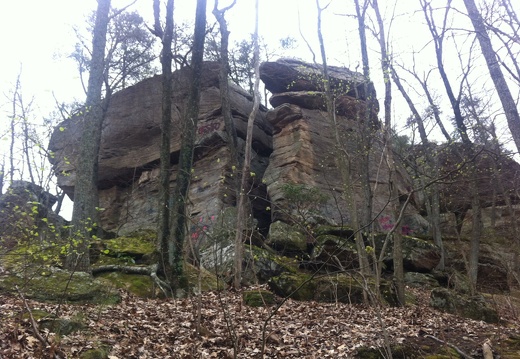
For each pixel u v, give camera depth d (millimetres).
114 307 8852
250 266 13492
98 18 13406
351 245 13812
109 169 24266
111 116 24844
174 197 11352
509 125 8125
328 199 18469
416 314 10164
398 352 7344
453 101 15227
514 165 19281
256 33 17828
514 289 16719
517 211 21297
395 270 12094
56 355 5848
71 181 22719
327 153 21297
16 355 5621
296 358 7113
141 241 14227
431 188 17312
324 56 16766
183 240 11141
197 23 12906
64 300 8688
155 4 14570
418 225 20281
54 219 14164
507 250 19078
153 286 10867
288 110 22094
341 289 11438
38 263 9070
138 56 24016
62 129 8109
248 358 6969
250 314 9508
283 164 20875
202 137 21953
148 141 23953
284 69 22875
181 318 8625
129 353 6520
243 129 22609
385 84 13555
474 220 16438
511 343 8047
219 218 16656
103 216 24031
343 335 8211
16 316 6875
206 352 7020
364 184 16406
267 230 21031
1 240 7980
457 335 8477
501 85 8242
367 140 17000
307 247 16125
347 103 20938
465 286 15680
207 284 12617
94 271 11609
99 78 12891
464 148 14875
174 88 22969
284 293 11570
